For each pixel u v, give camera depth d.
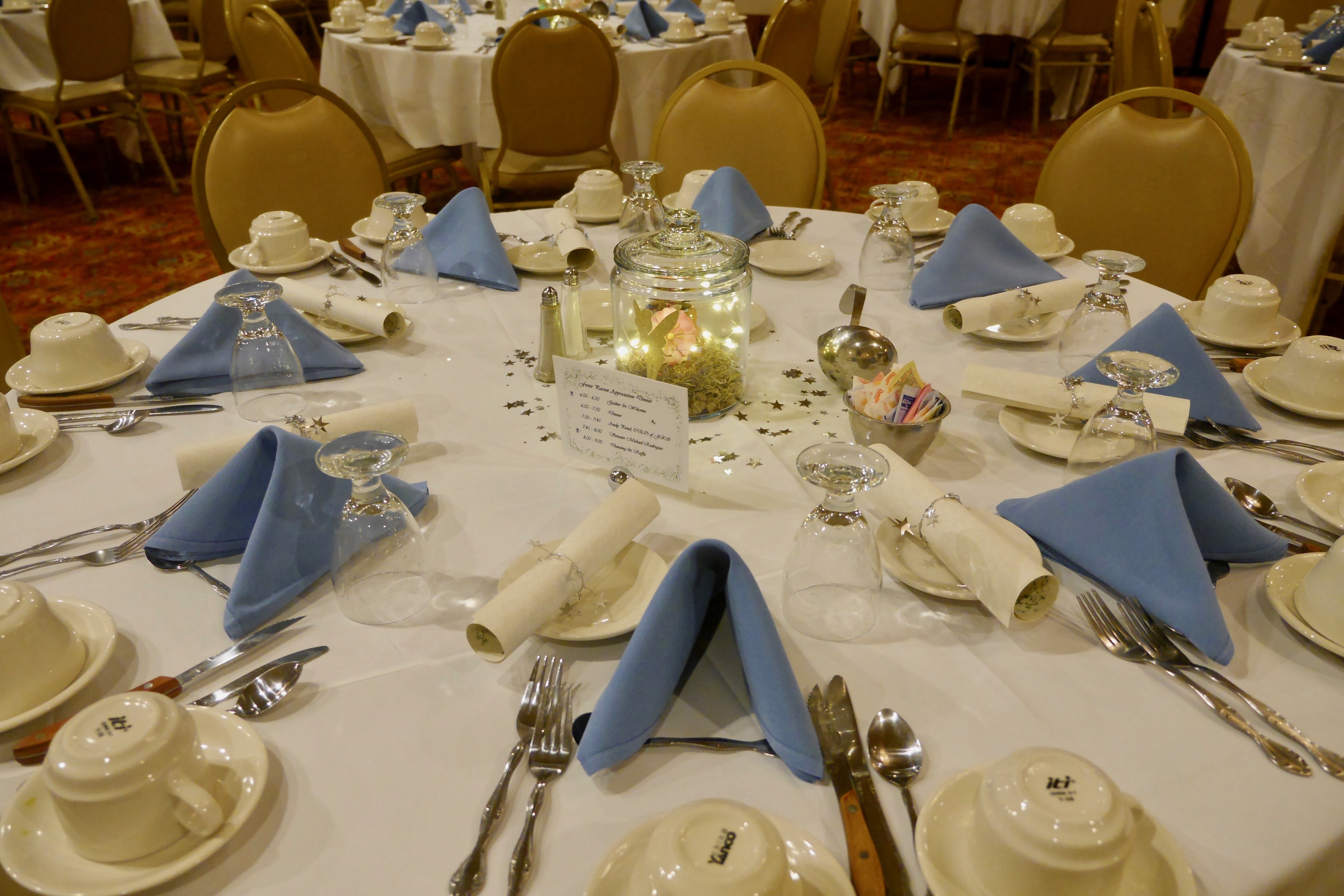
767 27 3.46
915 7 4.86
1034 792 0.54
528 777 0.68
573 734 0.71
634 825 0.64
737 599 0.70
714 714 0.74
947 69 5.55
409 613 0.85
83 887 0.58
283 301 1.26
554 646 0.80
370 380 1.29
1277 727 0.71
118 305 3.37
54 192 4.46
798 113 2.27
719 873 0.49
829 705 0.73
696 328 1.12
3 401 1.06
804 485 1.05
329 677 0.77
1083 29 4.93
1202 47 6.65
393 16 3.74
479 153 3.49
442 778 0.68
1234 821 0.64
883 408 1.03
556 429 1.17
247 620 0.81
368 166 2.17
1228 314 1.34
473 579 0.90
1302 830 0.63
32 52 3.98
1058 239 1.71
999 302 1.35
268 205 2.05
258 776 0.65
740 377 1.20
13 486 1.04
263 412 1.20
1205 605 0.77
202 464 0.99
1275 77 2.94
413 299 1.53
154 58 4.51
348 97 3.64
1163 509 0.81
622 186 1.90
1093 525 0.86
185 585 0.88
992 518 0.89
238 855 0.62
